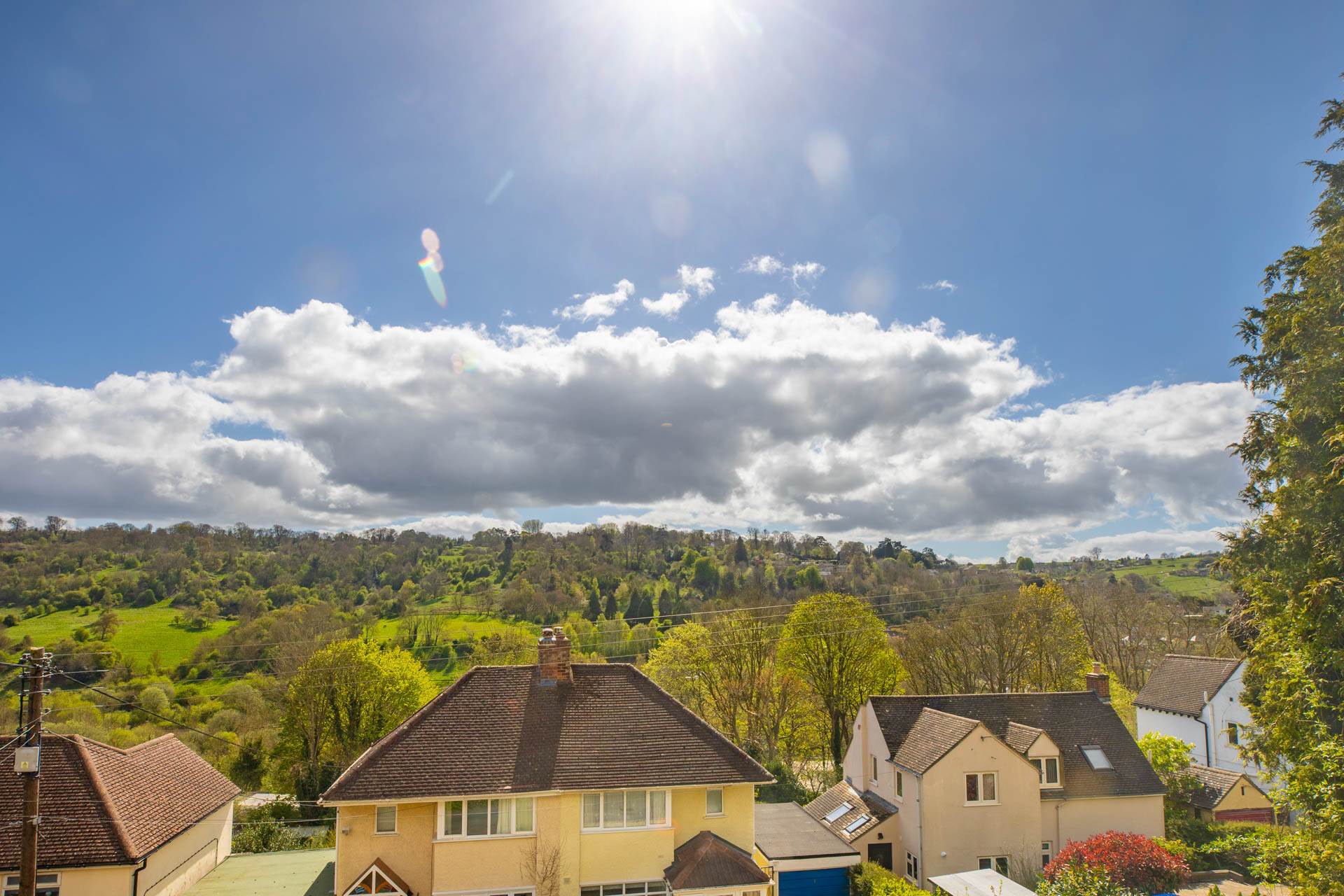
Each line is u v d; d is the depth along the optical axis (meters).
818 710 60.47
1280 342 21.20
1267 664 20.19
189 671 75.50
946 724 35.16
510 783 23.89
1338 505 18.11
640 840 24.36
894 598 85.50
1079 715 38.88
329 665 57.44
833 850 29.27
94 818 23.06
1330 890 16.05
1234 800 39.09
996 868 32.50
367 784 23.38
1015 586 80.06
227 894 25.81
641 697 28.19
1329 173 20.98
